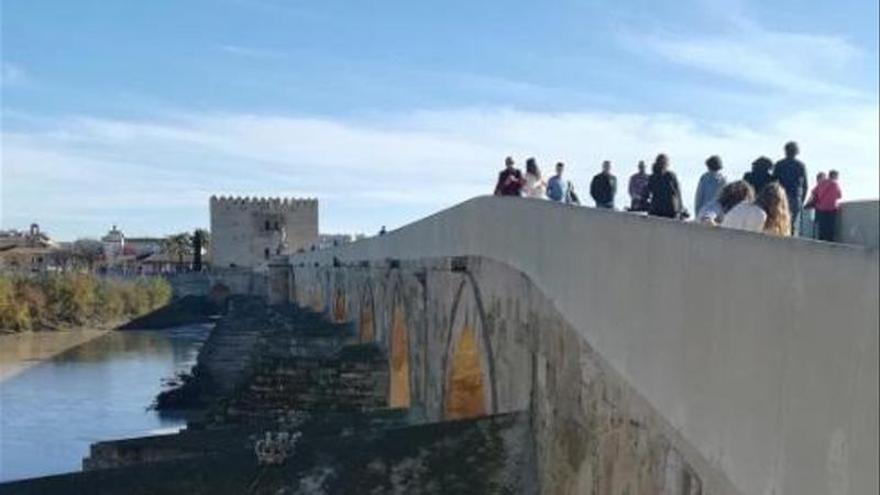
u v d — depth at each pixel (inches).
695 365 351.9
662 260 390.3
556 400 569.9
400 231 1316.4
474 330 828.0
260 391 1262.3
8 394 2763.3
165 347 4055.1
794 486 272.2
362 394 1278.3
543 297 604.1
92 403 2625.5
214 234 5718.5
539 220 620.7
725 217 439.5
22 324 4414.4
